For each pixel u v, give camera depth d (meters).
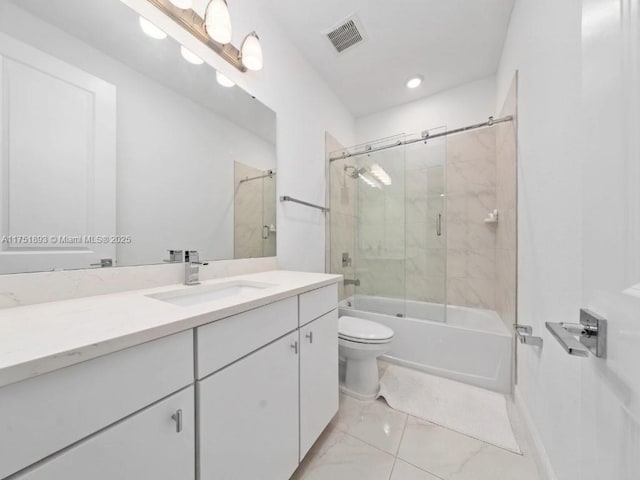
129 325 0.53
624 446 0.40
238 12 1.37
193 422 0.62
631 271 0.37
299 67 1.87
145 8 1.01
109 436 0.47
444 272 2.30
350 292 2.53
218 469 0.68
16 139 0.70
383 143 2.54
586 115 0.50
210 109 1.25
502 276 1.92
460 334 1.73
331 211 2.29
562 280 0.88
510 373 1.57
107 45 0.90
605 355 0.44
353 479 1.01
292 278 1.26
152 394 0.53
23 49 0.72
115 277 0.90
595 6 0.47
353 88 2.34
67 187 0.80
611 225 0.42
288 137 1.75
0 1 0.68
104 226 0.88
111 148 0.90
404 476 1.02
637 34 0.35
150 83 1.02
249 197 1.46
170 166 1.09
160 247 1.05
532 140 1.21
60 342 0.44
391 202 2.45
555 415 0.91
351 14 1.59
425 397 1.54
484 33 1.72
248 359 0.77
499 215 2.01
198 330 0.63
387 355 1.99
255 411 0.80
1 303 0.67
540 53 1.10
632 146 0.36
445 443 1.19
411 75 2.17
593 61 0.48
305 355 1.05
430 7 1.53
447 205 2.40
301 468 1.07
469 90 2.28
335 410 1.28
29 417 0.38
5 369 0.35
